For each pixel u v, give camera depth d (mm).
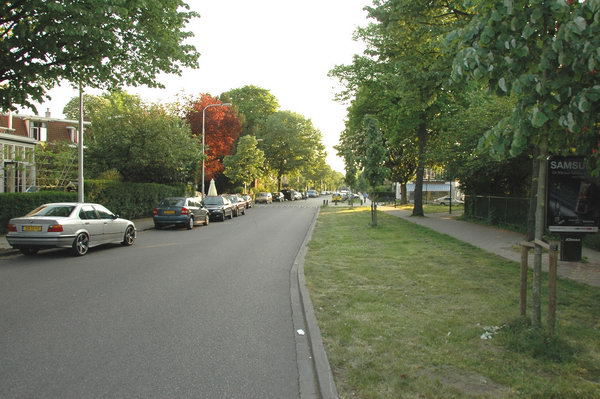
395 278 8336
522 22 4156
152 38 13039
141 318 6074
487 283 7773
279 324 5855
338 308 6301
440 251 11852
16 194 15852
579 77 4023
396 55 15523
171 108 27266
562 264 9664
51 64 12391
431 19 13914
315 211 37500
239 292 7742
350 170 42812
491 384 3736
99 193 20875
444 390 3623
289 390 3877
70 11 10352
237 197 33094
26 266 10320
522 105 4273
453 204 48000
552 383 3705
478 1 4551
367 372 4023
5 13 11102
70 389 3850
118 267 10250
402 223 21938
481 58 4336
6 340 5117
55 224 11383
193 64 14805
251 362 4516
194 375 4180
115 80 14594
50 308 6551
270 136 62625
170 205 20719
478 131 17094
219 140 48562
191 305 6816
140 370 4281
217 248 13883
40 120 37531
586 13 3820
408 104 14367
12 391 3797
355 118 29578
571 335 4871
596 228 9570
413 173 45656
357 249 12578
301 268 9641
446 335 4996
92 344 5004
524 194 20719
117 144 24609
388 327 5336
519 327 4953
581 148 5102
